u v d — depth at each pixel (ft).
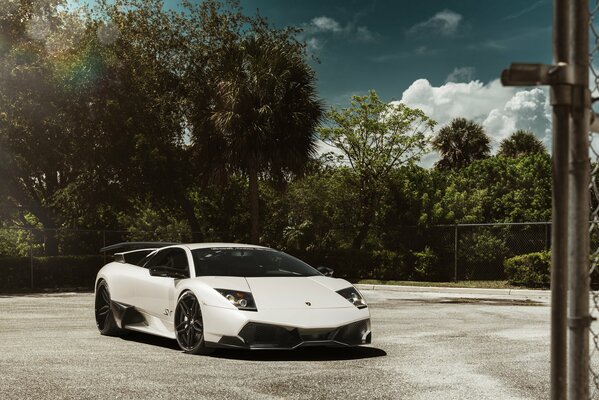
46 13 97.50
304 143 80.79
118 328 29.17
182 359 22.66
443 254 85.40
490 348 25.72
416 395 16.84
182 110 94.27
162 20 96.48
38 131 84.38
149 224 118.21
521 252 90.38
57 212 95.25
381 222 90.48
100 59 84.84
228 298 23.09
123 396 16.62
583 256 5.90
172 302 25.35
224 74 81.25
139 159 82.79
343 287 25.32
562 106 5.77
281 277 25.53
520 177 96.58
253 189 81.82
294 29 93.61
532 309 45.03
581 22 5.85
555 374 5.86
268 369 20.67
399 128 97.35
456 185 98.53
